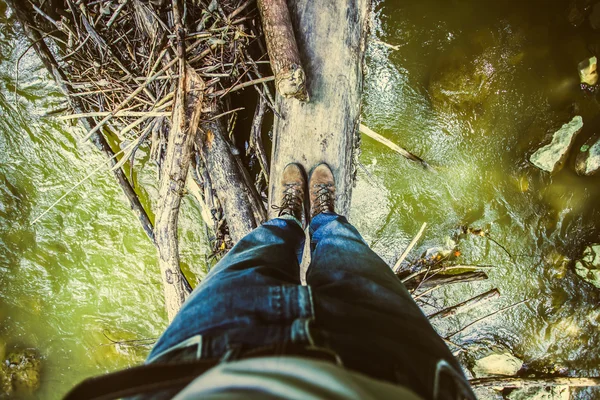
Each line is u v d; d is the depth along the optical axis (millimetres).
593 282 3139
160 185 2430
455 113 2957
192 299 1164
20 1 2455
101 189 3092
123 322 3289
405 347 940
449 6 2844
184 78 2174
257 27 2492
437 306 3287
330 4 2293
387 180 3084
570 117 2914
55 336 3301
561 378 2941
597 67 2820
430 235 3160
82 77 2529
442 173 3064
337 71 2314
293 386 602
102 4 2312
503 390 3352
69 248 3182
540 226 3137
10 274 3201
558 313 3256
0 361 3250
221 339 925
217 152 2523
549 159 2947
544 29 2869
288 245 1679
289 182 2279
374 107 2965
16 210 3102
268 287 1099
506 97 2928
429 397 820
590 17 2799
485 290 3260
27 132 2961
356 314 1011
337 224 1742
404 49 2875
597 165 2930
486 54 2857
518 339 3314
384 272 1314
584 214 3105
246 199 2553
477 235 3162
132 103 2533
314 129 2332
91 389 694
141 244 3197
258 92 2609
